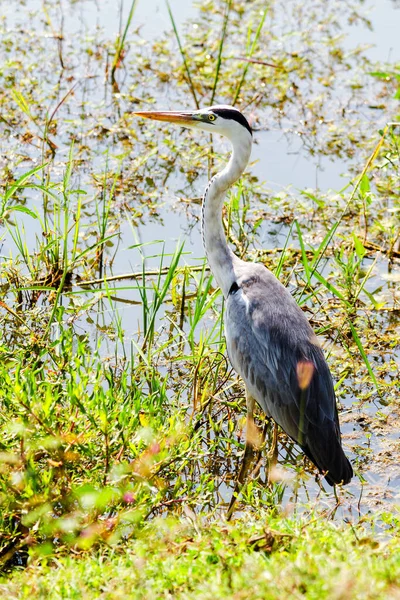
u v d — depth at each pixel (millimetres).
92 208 15312
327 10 22891
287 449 10641
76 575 6449
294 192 15812
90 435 7777
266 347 9469
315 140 17531
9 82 18938
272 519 7477
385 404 11133
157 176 16344
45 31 21109
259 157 17047
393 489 9641
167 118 10703
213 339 11406
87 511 7609
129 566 6570
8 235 14430
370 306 13008
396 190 16078
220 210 10477
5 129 17359
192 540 7039
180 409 9742
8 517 7852
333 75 19797
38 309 11891
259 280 9953
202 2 22703
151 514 8633
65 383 9352
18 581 6758
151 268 13984
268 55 20469
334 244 14469
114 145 17094
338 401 11242
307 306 13094
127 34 21125
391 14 22797
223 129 10469
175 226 14969
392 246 14305
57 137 17266
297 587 5844
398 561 6281
